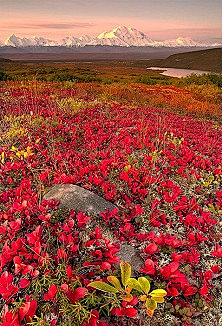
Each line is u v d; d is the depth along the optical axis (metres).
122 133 11.09
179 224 5.85
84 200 5.75
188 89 36.78
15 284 4.26
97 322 3.64
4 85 27.83
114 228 5.44
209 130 14.22
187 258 4.58
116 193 6.78
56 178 6.72
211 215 6.30
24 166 7.71
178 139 10.07
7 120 12.62
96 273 4.40
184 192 7.21
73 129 11.15
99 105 17.36
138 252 4.83
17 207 5.24
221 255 4.61
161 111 19.23
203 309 4.07
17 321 3.40
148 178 7.07
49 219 5.05
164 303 4.11
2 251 4.32
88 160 8.75
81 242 4.99
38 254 4.23
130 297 3.71
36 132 10.96
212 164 9.05
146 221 5.85
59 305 3.90
